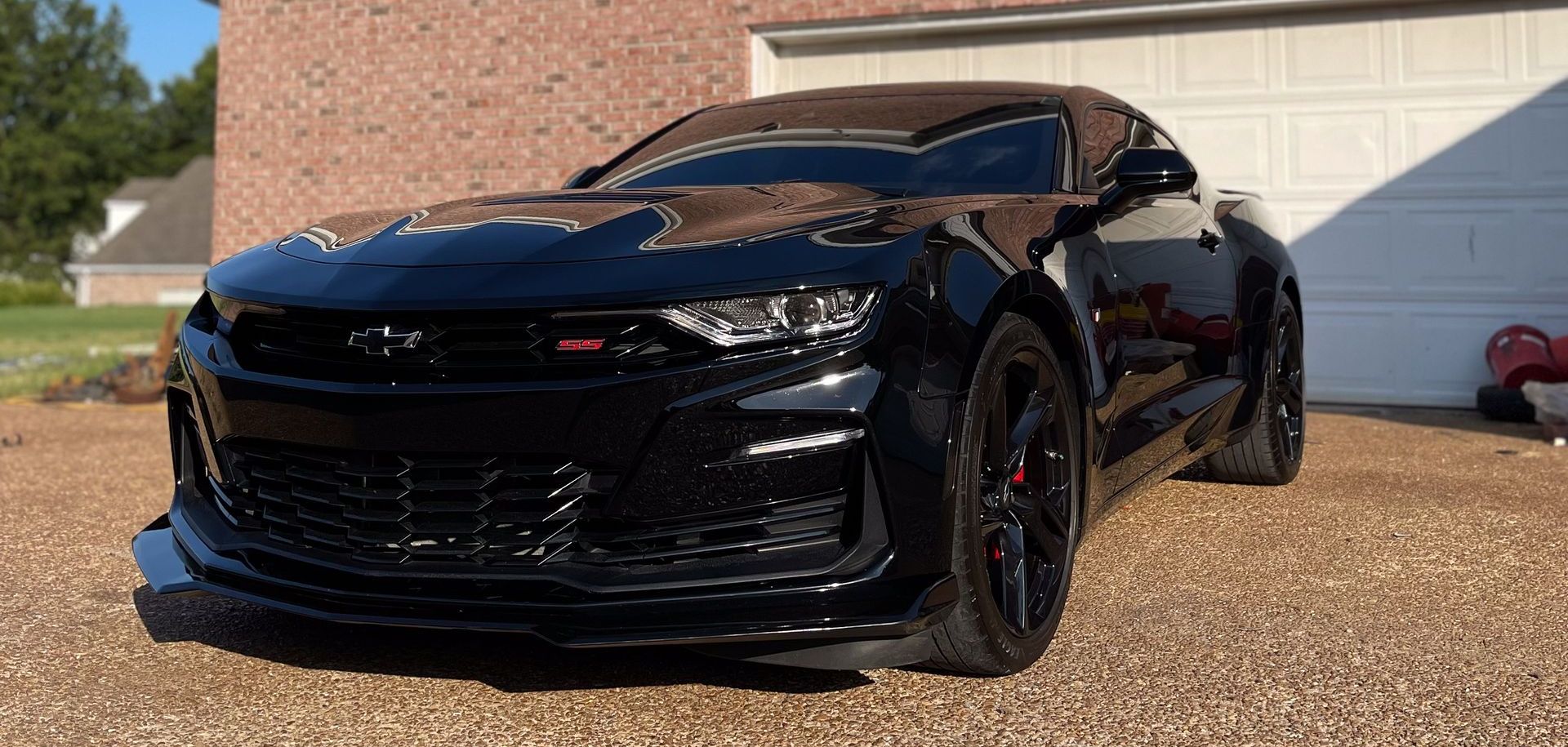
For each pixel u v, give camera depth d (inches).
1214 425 142.3
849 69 297.6
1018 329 94.3
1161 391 124.6
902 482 83.1
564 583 84.7
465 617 86.4
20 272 2198.6
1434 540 138.0
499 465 86.7
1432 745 80.8
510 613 85.7
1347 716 85.7
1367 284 264.5
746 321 83.1
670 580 83.7
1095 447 106.8
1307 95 265.6
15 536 145.2
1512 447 205.0
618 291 84.2
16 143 2224.4
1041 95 138.3
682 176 130.2
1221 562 128.9
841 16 289.7
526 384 85.0
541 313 85.0
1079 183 124.6
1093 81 280.2
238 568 95.1
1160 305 124.6
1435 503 158.6
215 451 99.3
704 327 83.0
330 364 91.3
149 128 2421.3
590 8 310.0
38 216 2246.6
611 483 84.7
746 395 82.4
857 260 84.8
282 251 104.5
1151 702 88.6
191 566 99.6
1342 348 267.3
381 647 102.5
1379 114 261.3
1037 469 99.5
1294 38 265.7
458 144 323.9
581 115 312.3
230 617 111.7
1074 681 93.0
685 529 84.0
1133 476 119.4
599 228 94.0
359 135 332.8
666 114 305.1
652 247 89.2
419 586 88.2
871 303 84.0
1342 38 262.7
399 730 84.7
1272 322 161.6
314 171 337.4
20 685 94.2
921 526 83.7
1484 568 126.0
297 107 338.0
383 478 89.3
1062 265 103.3
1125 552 134.0
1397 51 259.1
